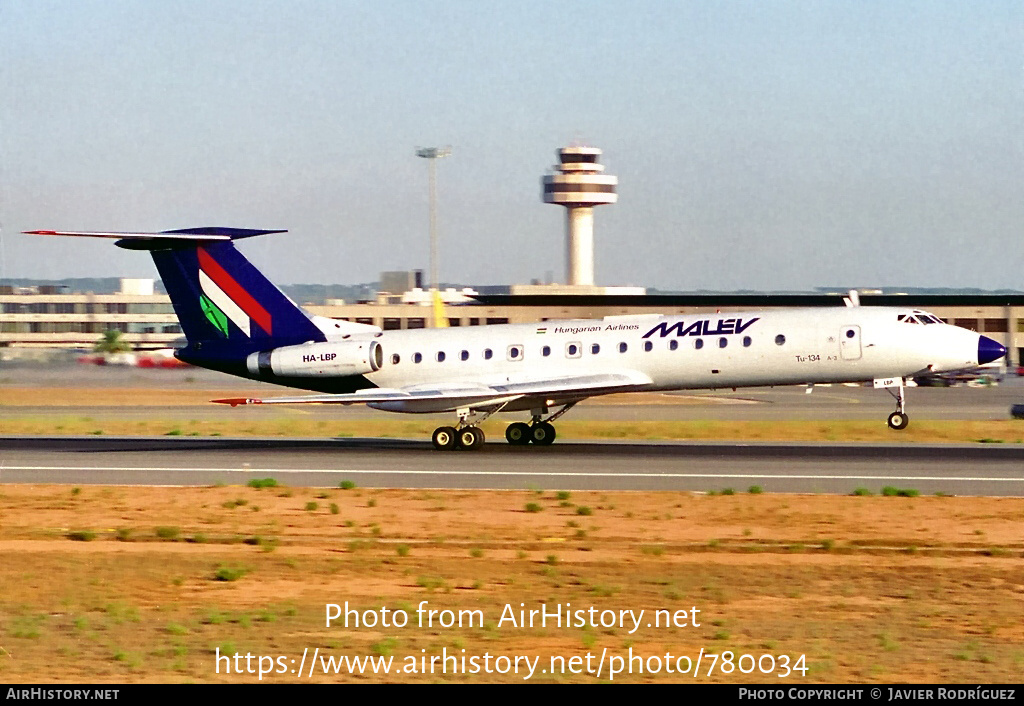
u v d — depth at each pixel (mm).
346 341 149625
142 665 53812
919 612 63406
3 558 79625
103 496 106250
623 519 91062
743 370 141000
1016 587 68875
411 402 142500
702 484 110000
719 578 71562
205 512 97000
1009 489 105000
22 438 168500
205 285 152375
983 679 51125
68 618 63312
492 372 148125
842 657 54719
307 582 71812
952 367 138000
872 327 138875
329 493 106250
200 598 68125
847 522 88750
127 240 147750
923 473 116188
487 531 87000
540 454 138000
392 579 72375
